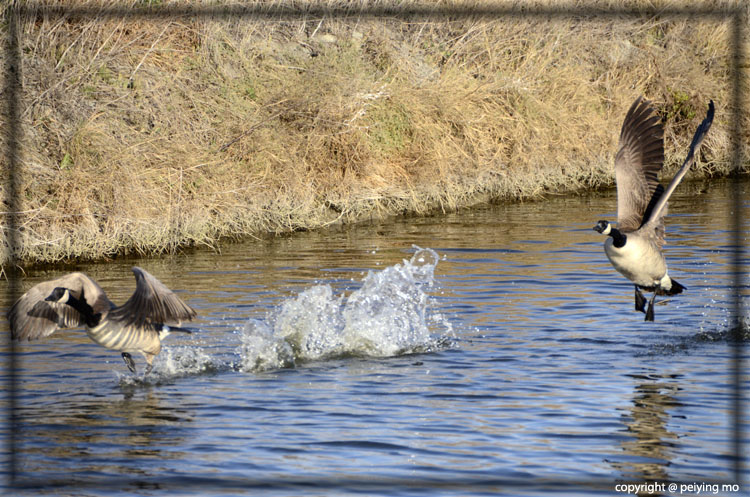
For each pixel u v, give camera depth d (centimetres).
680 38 4806
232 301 2111
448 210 3616
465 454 1190
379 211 3416
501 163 3819
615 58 4581
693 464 1153
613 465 1151
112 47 3228
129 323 1402
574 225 3222
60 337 1848
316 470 1141
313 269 2489
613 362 1630
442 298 2119
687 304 2069
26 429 1305
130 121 3170
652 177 1580
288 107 3381
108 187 2792
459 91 3778
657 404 1389
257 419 1345
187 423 1332
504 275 2377
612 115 4381
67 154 2883
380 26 4044
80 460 1185
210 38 3544
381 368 1622
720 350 1703
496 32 4241
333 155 3388
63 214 2714
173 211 2869
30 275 2492
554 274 2392
